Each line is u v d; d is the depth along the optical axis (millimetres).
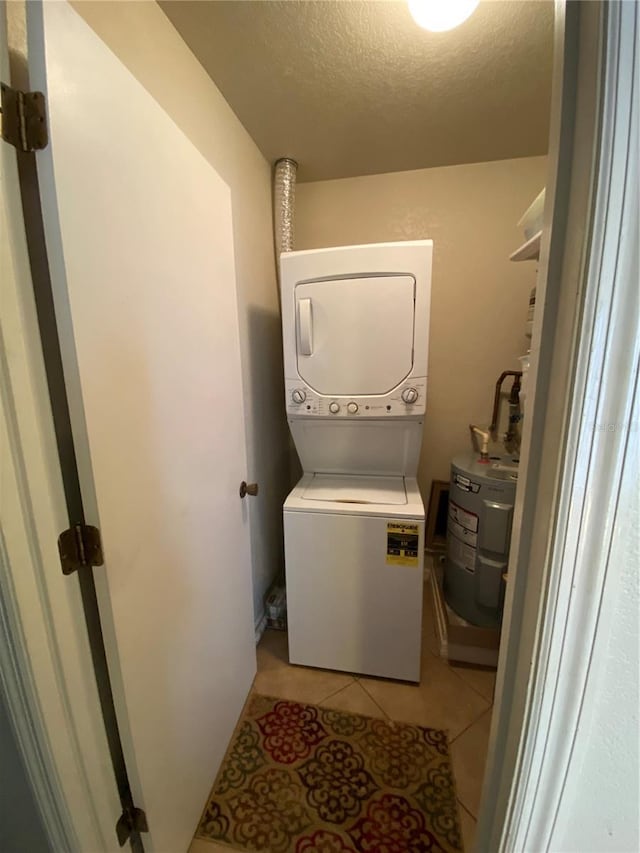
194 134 1257
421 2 985
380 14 1097
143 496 817
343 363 1540
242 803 1148
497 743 562
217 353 1160
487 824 606
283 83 1377
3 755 717
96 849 774
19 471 594
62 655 680
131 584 784
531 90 1412
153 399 844
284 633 1880
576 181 373
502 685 542
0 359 560
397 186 2025
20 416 588
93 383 667
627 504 410
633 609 447
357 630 1563
